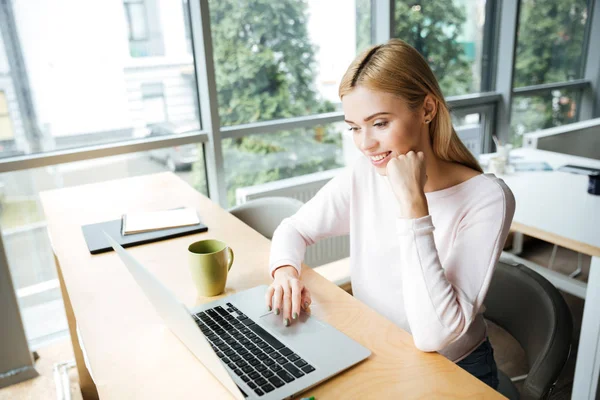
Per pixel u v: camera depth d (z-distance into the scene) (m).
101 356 0.91
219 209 1.67
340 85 0.99
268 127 2.68
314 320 1.00
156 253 1.33
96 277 1.20
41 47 2.09
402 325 1.15
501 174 2.40
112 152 2.29
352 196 1.25
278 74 2.68
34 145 2.18
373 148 0.98
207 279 1.09
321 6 2.71
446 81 3.36
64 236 1.46
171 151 2.51
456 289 0.93
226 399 0.78
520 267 1.21
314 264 2.84
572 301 2.62
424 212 0.93
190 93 2.50
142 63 2.33
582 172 2.35
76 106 2.23
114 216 1.61
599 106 4.16
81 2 2.13
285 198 1.77
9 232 2.21
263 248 1.37
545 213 1.86
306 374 0.82
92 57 2.21
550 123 3.99
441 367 0.85
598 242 1.58
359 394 0.79
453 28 3.26
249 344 0.92
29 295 2.33
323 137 2.91
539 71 3.77
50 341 2.40
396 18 2.97
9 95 2.08
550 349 0.99
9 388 2.10
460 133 3.48
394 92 0.93
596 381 1.69
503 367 2.13
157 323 1.01
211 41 2.38
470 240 0.97
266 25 2.56
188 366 0.87
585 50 4.01
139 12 2.27
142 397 0.80
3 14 2.00
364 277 1.23
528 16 3.53
